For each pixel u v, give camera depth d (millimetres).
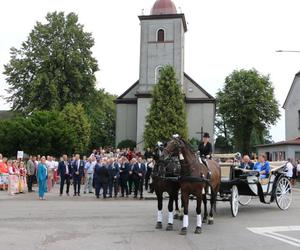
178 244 9914
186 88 53969
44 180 22047
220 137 92000
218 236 11047
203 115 53312
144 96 51469
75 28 54594
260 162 17375
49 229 11914
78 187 24250
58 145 42625
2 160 27328
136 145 51438
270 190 17047
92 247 9453
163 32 51781
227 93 67875
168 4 52281
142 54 51969
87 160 26484
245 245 9867
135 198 22891
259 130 68938
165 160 11484
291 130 52750
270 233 11625
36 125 42625
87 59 55281
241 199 19297
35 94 52125
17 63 54312
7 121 44188
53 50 53375
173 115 46094
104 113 72188
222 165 15906
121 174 23484
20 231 11562
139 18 52000
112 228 12180
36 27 54812
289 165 33062
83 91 55781
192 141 45750
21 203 19656
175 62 51375
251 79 66750
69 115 51594
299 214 15977
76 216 14789
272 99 66688
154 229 12070
